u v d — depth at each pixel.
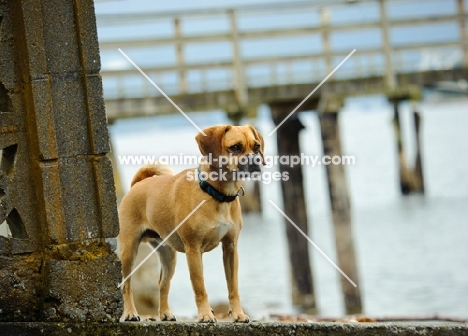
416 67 20.19
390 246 27.03
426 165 57.34
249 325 7.07
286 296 19.83
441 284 20.08
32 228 7.00
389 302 18.55
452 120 101.50
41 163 6.95
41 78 6.95
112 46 17.77
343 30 18.92
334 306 18.66
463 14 19.83
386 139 93.38
